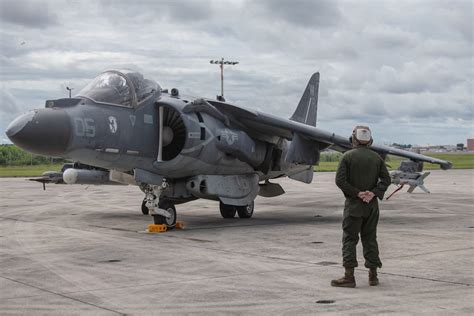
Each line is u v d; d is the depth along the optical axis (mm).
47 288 7090
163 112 13844
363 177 7004
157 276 7812
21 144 11008
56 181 17391
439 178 44000
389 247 10258
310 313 5801
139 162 13219
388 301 6254
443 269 8109
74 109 11758
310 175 18562
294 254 9617
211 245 10773
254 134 15953
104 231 13156
